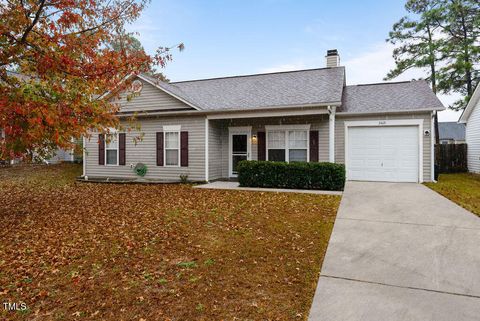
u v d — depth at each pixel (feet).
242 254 14.76
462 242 15.69
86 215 23.93
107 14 22.04
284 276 12.34
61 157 74.64
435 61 64.85
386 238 16.66
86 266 13.88
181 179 41.70
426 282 11.63
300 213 22.67
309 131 41.06
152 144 44.47
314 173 34.14
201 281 11.96
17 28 19.51
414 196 27.99
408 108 37.09
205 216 22.30
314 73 48.57
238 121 44.78
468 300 10.27
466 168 52.70
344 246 15.64
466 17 62.44
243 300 10.46
